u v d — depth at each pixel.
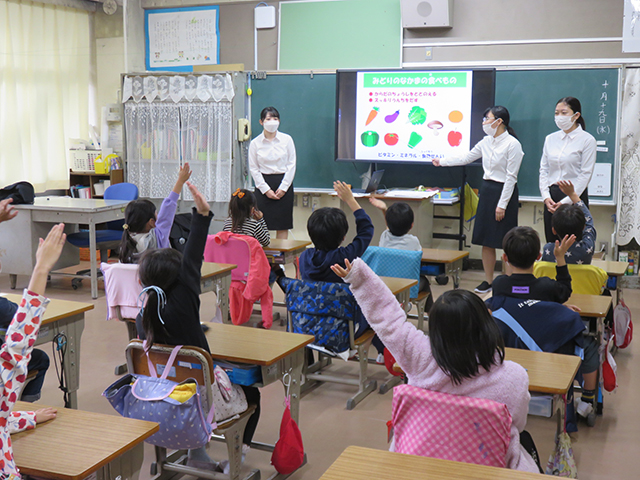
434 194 6.02
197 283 2.15
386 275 3.70
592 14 5.80
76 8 7.82
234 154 6.87
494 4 6.09
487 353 1.52
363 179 6.56
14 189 5.53
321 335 2.95
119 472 1.64
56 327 2.71
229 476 2.27
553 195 4.84
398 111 6.31
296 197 7.01
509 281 2.54
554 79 5.88
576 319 2.36
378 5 6.49
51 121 7.77
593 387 2.97
